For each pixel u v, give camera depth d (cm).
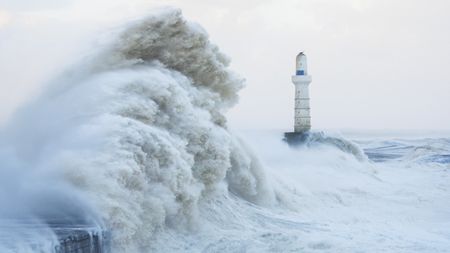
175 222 2730
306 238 2847
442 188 4800
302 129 6650
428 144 8106
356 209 3934
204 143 2959
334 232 3070
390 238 3034
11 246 1956
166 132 2745
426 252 2809
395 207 4062
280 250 2658
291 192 3869
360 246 2814
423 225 3591
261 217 3222
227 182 3378
